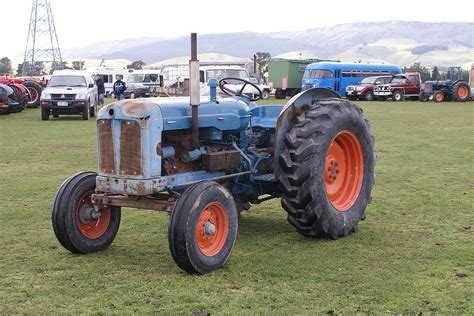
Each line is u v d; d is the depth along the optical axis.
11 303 4.32
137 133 4.99
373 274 4.85
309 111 5.85
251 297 4.38
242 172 5.84
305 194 5.57
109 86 46.50
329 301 4.28
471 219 6.70
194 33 5.09
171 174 5.24
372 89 36.03
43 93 20.86
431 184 8.79
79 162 11.20
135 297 4.40
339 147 6.23
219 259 5.01
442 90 33.69
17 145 13.78
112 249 5.71
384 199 7.80
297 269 5.00
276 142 5.71
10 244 5.89
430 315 4.02
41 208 7.45
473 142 13.98
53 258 5.42
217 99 5.79
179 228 4.74
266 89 37.62
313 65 37.97
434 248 5.57
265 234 6.20
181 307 4.20
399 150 12.60
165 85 30.50
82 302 4.32
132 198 5.24
